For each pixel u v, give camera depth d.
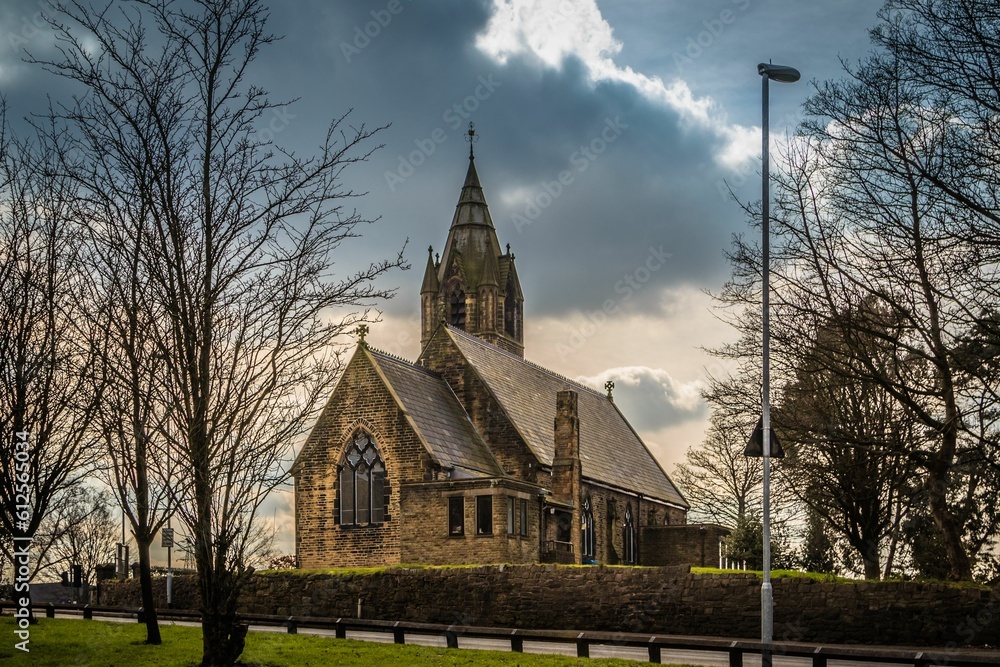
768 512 33.28
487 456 64.12
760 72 35.53
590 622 41.66
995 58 35.22
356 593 45.84
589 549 68.06
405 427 57.03
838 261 40.38
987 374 35.97
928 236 37.97
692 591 40.19
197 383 25.89
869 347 43.06
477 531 54.00
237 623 27.62
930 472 40.84
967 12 35.12
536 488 58.09
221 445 26.08
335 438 58.50
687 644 29.42
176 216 26.23
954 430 38.41
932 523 50.19
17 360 27.78
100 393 27.14
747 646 28.75
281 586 47.06
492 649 34.94
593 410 85.81
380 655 29.66
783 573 41.25
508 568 43.62
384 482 57.19
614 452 81.19
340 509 57.94
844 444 41.47
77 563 62.31
